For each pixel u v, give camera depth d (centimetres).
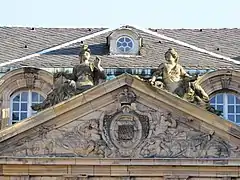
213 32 5606
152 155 4519
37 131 4525
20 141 4512
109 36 5191
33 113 4881
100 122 4538
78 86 4609
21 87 4888
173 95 4519
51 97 4641
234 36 5572
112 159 4488
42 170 4497
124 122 4541
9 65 5056
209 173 4497
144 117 4547
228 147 4512
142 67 5000
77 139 4534
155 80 4628
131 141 4525
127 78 4534
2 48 5300
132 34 5188
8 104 4872
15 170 4488
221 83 4872
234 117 4894
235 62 5172
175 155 4512
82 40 5362
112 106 4553
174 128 4541
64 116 4534
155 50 5244
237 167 4484
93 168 4506
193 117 4528
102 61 5069
